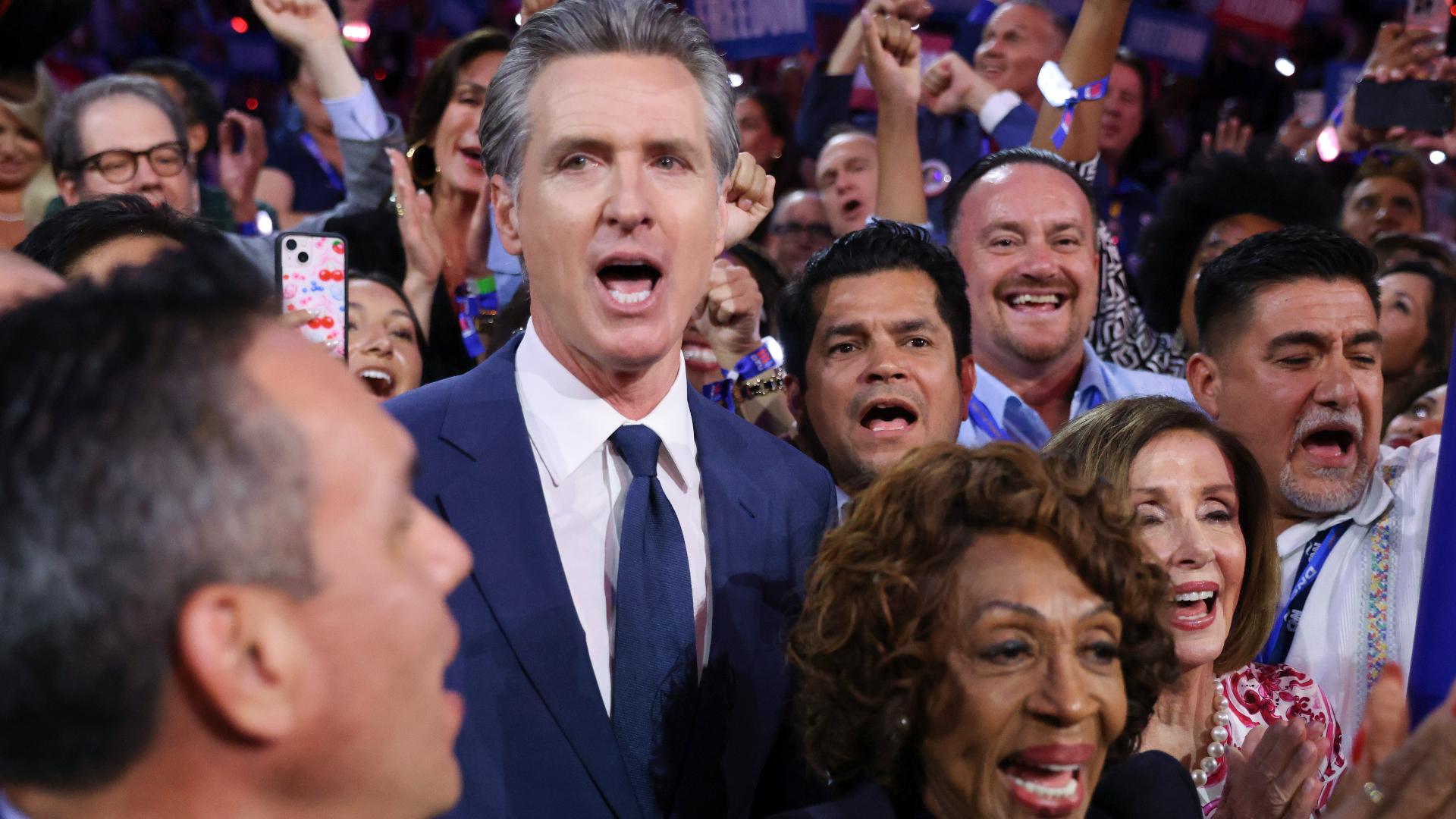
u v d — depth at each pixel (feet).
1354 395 7.00
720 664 4.46
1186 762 5.73
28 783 2.11
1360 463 7.07
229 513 2.02
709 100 4.41
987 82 11.76
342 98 10.00
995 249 8.21
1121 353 10.14
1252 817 4.53
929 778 3.77
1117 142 13.82
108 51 17.75
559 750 4.20
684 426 4.70
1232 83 17.21
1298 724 4.51
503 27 17.76
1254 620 5.90
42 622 1.97
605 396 4.51
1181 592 5.50
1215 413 7.49
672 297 4.35
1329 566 7.09
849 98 13.33
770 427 7.42
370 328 7.99
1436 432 9.66
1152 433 5.67
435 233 9.04
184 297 2.18
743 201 6.03
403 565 2.25
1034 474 3.76
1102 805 4.15
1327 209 10.42
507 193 4.50
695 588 4.57
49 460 1.98
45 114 9.39
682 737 4.31
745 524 4.69
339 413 2.19
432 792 2.34
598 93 4.21
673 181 4.31
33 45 9.27
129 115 8.52
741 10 10.87
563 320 4.34
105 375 2.02
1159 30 14.58
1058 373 8.45
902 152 8.66
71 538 1.97
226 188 11.09
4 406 2.02
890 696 3.70
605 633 4.43
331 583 2.11
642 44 4.30
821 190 12.03
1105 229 10.02
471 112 9.73
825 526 4.94
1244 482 5.84
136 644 1.99
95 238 5.67
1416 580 6.93
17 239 9.42
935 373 6.18
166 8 17.83
